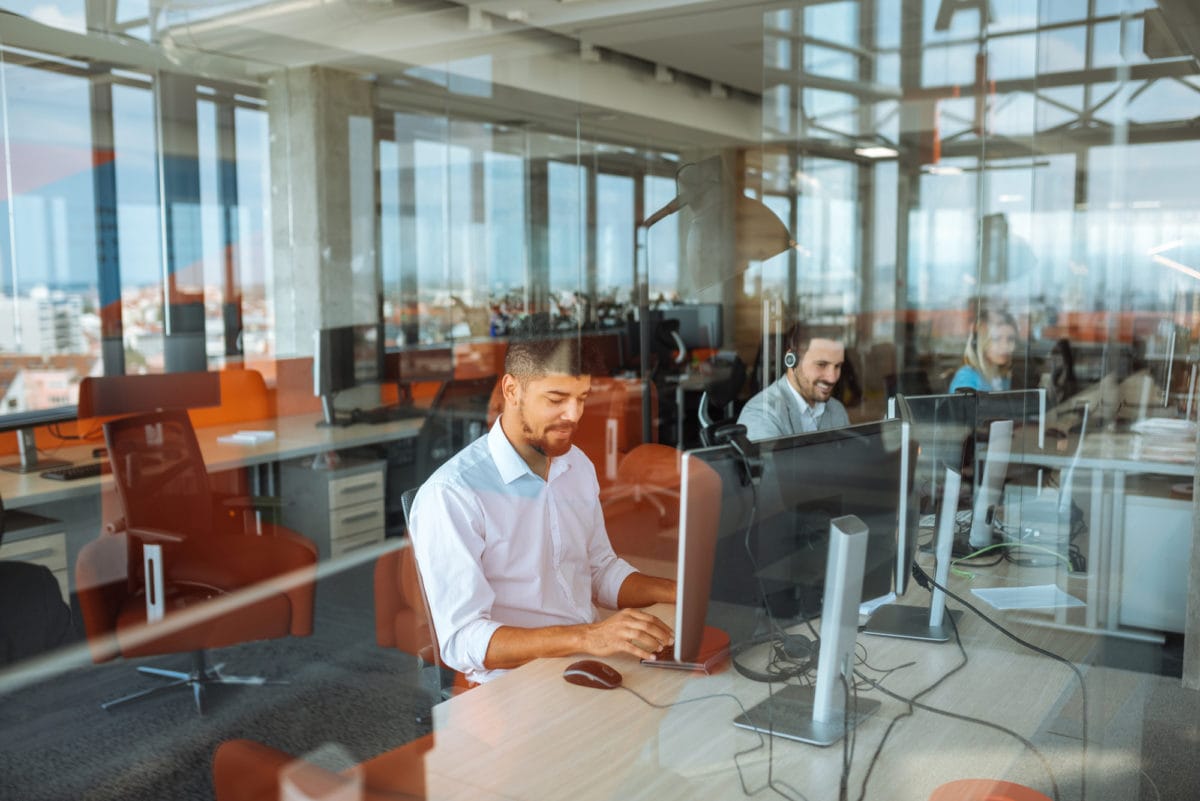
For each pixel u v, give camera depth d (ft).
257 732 6.21
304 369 10.55
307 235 11.44
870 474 4.11
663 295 16.49
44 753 6.07
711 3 16.20
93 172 7.98
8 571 6.63
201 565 7.51
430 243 15.39
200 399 8.75
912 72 12.28
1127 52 9.74
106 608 6.94
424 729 3.92
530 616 5.04
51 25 7.67
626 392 8.81
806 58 13.26
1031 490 8.52
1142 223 9.78
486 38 16.47
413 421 10.36
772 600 3.83
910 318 12.32
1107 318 9.93
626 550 5.94
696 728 3.73
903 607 4.92
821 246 13.07
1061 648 5.34
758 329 13.01
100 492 7.11
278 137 11.35
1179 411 9.21
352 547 8.65
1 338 7.13
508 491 5.12
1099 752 5.87
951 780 3.56
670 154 20.56
